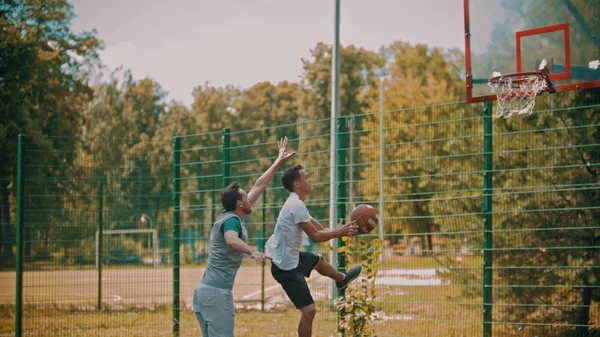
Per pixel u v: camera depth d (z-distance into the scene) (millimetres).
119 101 45406
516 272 8367
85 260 12109
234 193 6199
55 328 10359
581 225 8086
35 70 31531
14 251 12711
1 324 10852
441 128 11008
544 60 7828
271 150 13008
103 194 12273
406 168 16172
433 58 51875
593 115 8180
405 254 9867
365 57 54875
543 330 8180
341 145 8648
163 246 13555
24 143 10195
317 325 9734
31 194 11773
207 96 58688
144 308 12211
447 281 9102
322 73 53812
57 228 11789
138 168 12750
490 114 7852
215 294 6031
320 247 12492
